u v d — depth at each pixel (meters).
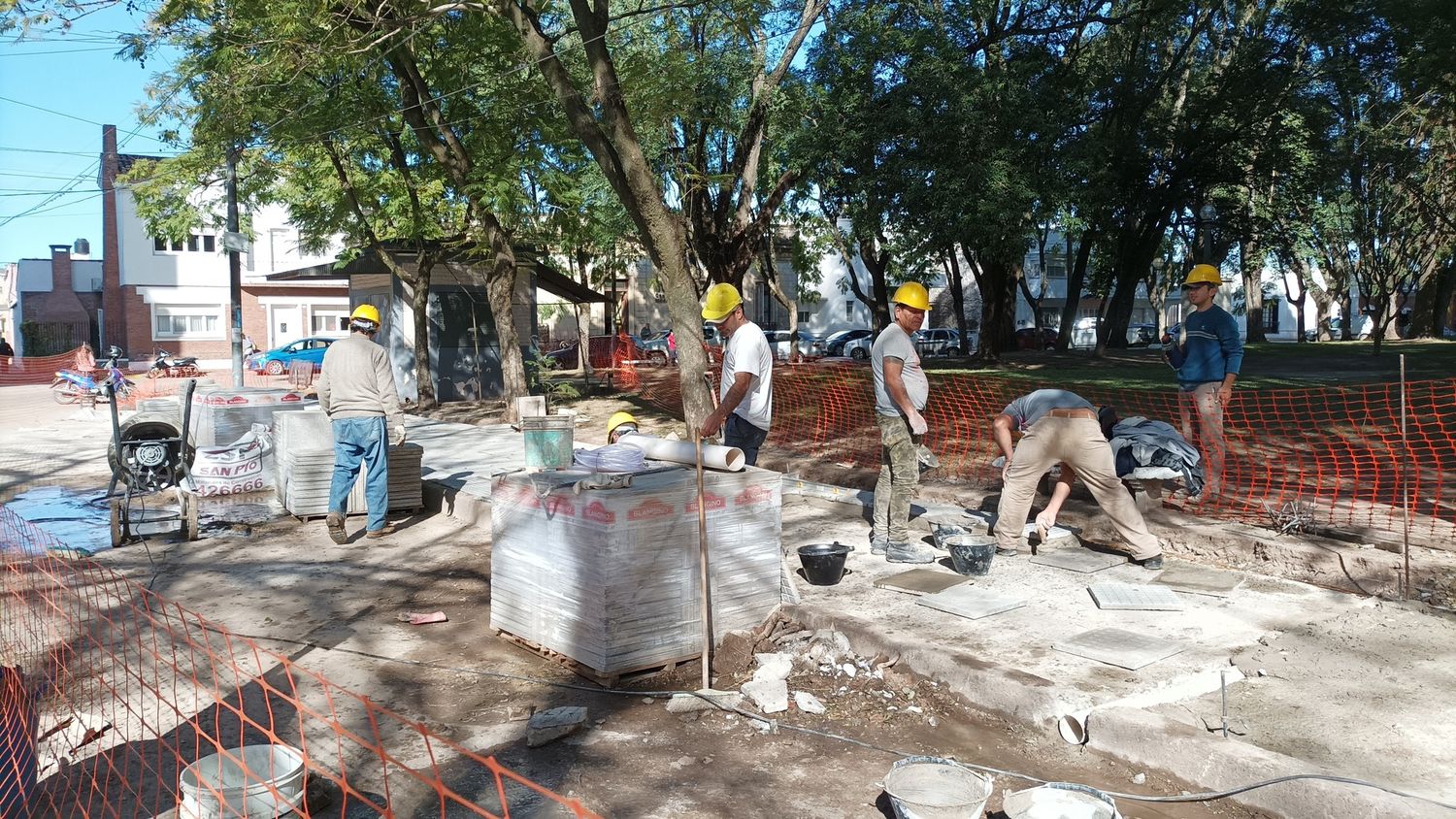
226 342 45.38
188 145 17.84
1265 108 24.27
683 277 9.09
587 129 9.38
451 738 4.29
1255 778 3.51
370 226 19.25
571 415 7.79
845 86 20.00
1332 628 5.04
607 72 9.06
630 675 4.98
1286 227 37.38
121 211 43.19
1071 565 6.25
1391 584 5.75
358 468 8.20
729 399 6.26
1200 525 6.79
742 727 4.35
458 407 19.11
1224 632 5.02
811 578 6.00
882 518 6.79
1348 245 45.31
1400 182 34.91
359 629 5.90
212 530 8.66
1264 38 24.31
